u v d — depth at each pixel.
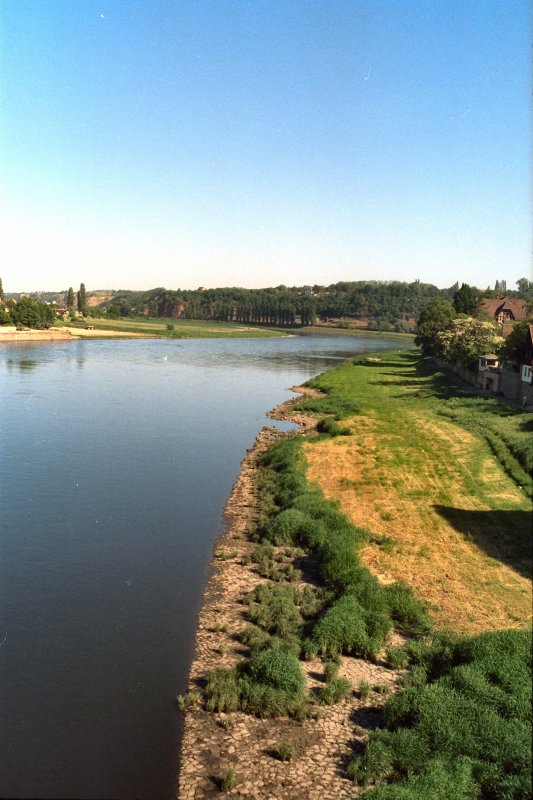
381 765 10.84
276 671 13.25
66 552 20.61
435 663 13.82
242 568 19.62
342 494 25.89
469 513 23.00
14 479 28.52
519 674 12.70
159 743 11.79
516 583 17.28
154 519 23.98
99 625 16.05
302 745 11.70
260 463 32.72
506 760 10.68
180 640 15.40
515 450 31.02
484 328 61.59
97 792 10.57
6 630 15.68
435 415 44.44
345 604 15.91
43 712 12.61
